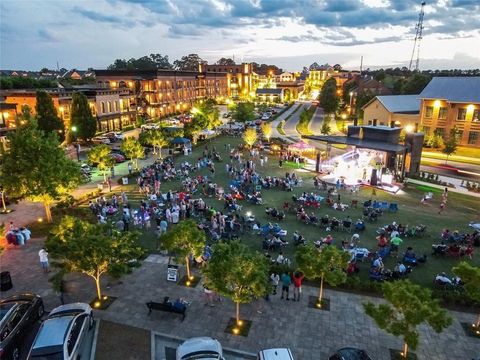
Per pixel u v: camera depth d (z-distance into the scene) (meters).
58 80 104.19
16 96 63.66
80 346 15.08
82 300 19.48
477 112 60.69
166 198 34.84
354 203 34.47
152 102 96.50
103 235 18.41
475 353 16.06
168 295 20.02
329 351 15.99
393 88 110.94
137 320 17.84
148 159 53.34
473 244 26.61
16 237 25.55
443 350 16.22
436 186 41.56
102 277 21.70
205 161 49.53
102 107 75.25
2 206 33.38
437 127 65.44
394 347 16.34
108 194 37.53
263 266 16.92
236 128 79.56
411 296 14.02
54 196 27.67
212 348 14.72
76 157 54.34
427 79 98.75
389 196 38.06
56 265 18.22
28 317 16.88
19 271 22.31
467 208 34.88
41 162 26.73
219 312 18.61
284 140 70.19
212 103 108.75
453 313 18.81
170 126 71.69
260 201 34.88
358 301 19.75
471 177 46.53
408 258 23.45
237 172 44.62
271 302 19.52
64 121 66.12
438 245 24.89
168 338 16.64
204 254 22.64
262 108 122.69
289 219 31.34
